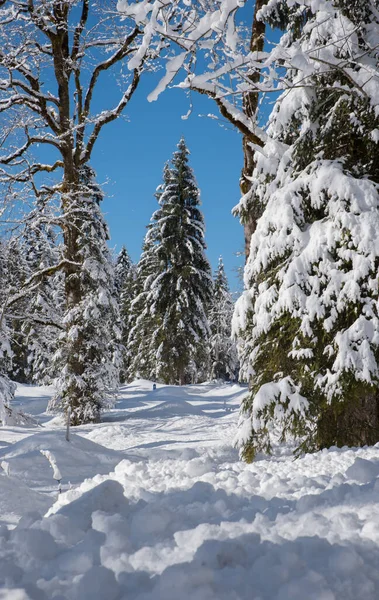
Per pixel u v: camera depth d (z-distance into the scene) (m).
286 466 6.54
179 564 2.28
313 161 9.62
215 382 42.19
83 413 20.42
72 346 20.50
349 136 9.51
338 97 9.44
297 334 8.92
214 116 9.86
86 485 6.06
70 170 19.58
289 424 9.15
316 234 8.80
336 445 8.95
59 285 23.28
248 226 11.26
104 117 19.39
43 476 8.41
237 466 6.84
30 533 2.72
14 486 5.98
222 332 49.97
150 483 5.66
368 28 9.01
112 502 3.52
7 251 17.03
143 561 2.45
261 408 9.05
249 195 10.86
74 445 9.99
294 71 9.65
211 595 2.04
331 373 8.62
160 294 35.09
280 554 2.36
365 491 3.58
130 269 52.16
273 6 10.52
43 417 25.58
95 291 21.80
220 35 6.74
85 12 19.23
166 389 32.22
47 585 2.25
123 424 19.48
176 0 6.77
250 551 2.47
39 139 18.92
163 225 34.41
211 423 18.64
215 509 3.39
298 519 2.96
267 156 10.26
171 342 34.47
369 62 8.83
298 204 9.16
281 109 9.65
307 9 9.44
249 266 9.98
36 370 37.03
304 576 2.16
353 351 8.23
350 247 8.48
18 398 33.16
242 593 2.10
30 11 17.94
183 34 7.00
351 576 2.23
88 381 20.94
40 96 18.84
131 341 45.22
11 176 17.17
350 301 8.40
